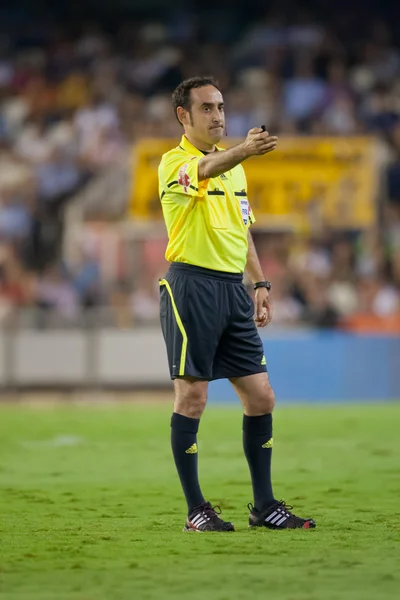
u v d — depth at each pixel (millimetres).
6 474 27734
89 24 88375
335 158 64250
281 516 18516
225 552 15930
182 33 85938
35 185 72938
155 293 63969
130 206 64438
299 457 31203
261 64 80500
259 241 65562
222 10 89188
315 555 15625
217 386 57062
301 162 64438
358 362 57250
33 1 88750
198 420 18703
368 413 47406
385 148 73500
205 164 17875
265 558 15422
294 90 77062
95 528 18672
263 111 75000
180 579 13938
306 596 12898
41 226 70000
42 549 16312
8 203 71125
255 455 18781
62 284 65812
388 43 82938
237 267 18703
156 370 59969
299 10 85188
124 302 63156
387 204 70312
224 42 87688
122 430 40156
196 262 18406
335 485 24922
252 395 18719
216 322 18359
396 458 30844
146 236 65750
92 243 66750
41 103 79375
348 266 64812
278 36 81562
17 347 60062
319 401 56875
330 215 64500
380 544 16578
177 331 18375
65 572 14453
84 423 43031
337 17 85562
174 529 18516
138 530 18391
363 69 79938
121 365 60062
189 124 18766
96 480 26391
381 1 85750
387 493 23453
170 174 18516
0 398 59594
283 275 63406
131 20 89125
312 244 65000
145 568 14711
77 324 60188
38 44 85375
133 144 70062
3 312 63625
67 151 74438
